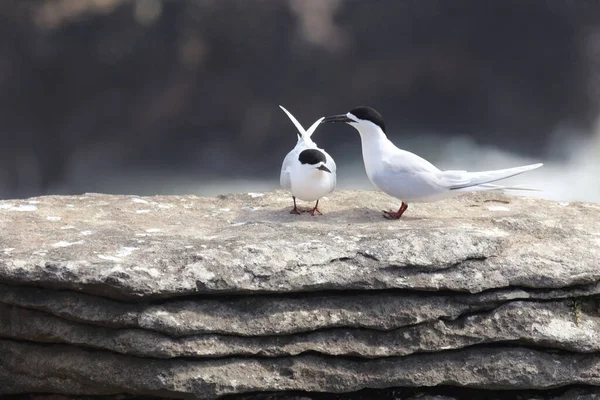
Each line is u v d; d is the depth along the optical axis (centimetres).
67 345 866
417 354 869
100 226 999
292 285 850
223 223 1038
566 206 1141
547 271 885
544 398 889
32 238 931
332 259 872
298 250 875
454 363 869
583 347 877
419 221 1025
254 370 835
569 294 891
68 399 883
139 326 818
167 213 1092
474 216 1079
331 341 855
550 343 873
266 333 837
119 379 830
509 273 883
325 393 866
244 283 841
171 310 829
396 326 859
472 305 874
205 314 834
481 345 878
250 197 1182
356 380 851
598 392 892
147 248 884
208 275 835
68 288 844
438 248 890
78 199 1138
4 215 1038
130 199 1151
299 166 1022
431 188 988
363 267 869
